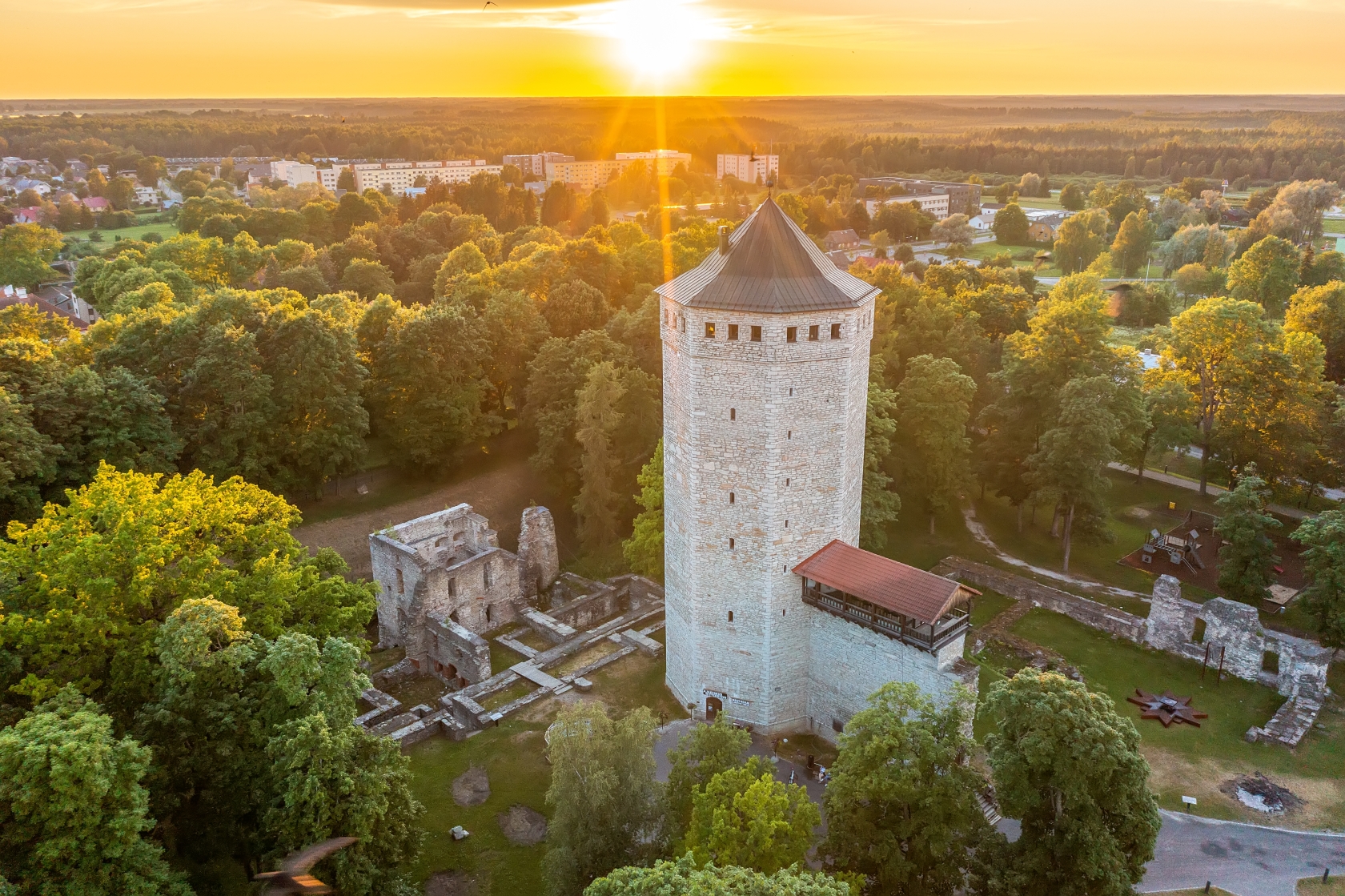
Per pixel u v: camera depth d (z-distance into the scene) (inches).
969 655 2203.5
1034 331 2989.7
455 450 3238.2
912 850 1314.0
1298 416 2930.6
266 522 1862.7
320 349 2802.7
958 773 1314.0
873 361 2780.5
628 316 3457.2
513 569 2445.9
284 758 1242.6
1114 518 3011.8
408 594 2287.2
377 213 6766.7
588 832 1354.6
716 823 1251.8
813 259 1723.7
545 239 5664.4
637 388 2859.3
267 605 1621.6
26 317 3467.0
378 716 1977.1
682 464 1820.9
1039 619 2377.0
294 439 2856.8
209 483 1893.5
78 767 1066.1
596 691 2071.9
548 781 1784.0
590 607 2476.6
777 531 1771.7
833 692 1863.9
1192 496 3174.2
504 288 4047.7
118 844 1104.8
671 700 2030.0
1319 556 2110.0
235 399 2669.8
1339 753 1856.5
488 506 3095.5
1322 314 3818.9
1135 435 2893.7
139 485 1760.6
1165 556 2714.1
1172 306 5674.2
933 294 3720.5
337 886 1224.2
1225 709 2009.1
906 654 1697.8
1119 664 2182.6
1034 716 1264.8
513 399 3521.2
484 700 2039.9
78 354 2933.1
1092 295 2928.2
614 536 2790.4
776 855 1242.6
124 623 1503.4
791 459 1733.5
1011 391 2960.1
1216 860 1584.6
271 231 6220.5
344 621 1749.5
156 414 2517.2
